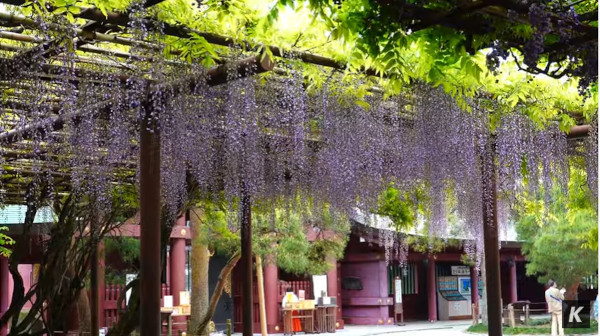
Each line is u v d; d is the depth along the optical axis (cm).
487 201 679
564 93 629
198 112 569
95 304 918
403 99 629
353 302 2195
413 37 394
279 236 1132
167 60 482
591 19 365
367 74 523
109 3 376
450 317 2423
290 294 1767
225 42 437
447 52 407
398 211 893
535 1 335
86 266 855
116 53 480
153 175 479
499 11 357
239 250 1034
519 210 834
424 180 697
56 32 415
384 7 367
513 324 1844
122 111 548
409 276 2395
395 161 700
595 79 376
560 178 735
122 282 1423
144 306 461
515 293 2436
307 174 733
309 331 1833
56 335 876
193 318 1095
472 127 622
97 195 752
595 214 908
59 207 864
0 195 844
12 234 1120
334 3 367
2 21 404
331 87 594
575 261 1717
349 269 2227
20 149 699
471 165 647
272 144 692
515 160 666
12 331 805
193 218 1097
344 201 708
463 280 2498
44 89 510
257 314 1805
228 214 838
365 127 631
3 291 1535
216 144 671
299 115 583
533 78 604
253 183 677
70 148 639
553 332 1571
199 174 669
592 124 667
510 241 2209
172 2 416
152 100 491
